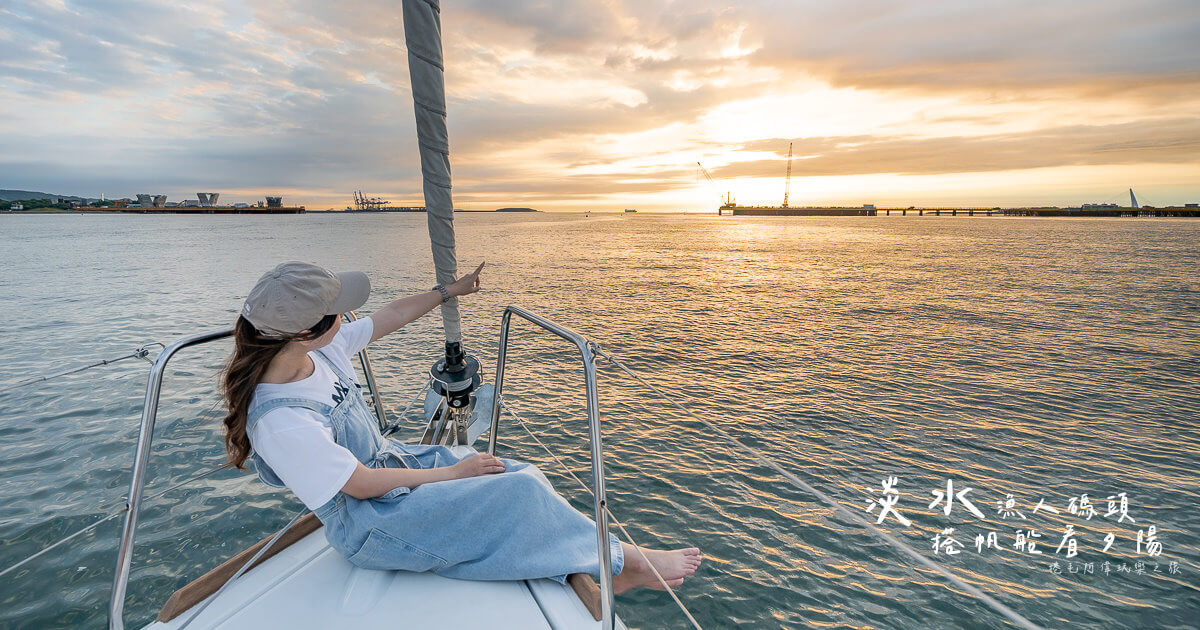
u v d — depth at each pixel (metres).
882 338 15.57
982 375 11.90
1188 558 5.46
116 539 4.35
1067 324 18.36
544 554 1.72
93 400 7.51
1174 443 8.45
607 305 20.81
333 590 1.66
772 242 78.06
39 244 51.28
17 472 5.45
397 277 27.73
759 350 13.68
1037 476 7.21
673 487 6.17
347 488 1.54
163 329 13.87
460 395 2.62
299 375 1.58
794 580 4.69
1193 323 18.78
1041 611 4.67
